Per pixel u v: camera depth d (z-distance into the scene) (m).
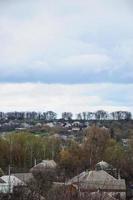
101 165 90.19
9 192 35.00
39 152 119.19
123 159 95.44
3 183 56.69
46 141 128.25
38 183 43.62
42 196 32.84
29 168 105.94
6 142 111.44
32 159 115.06
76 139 178.12
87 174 60.56
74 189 29.05
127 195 61.91
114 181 59.97
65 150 107.50
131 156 106.94
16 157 111.56
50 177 63.56
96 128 132.75
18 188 34.50
